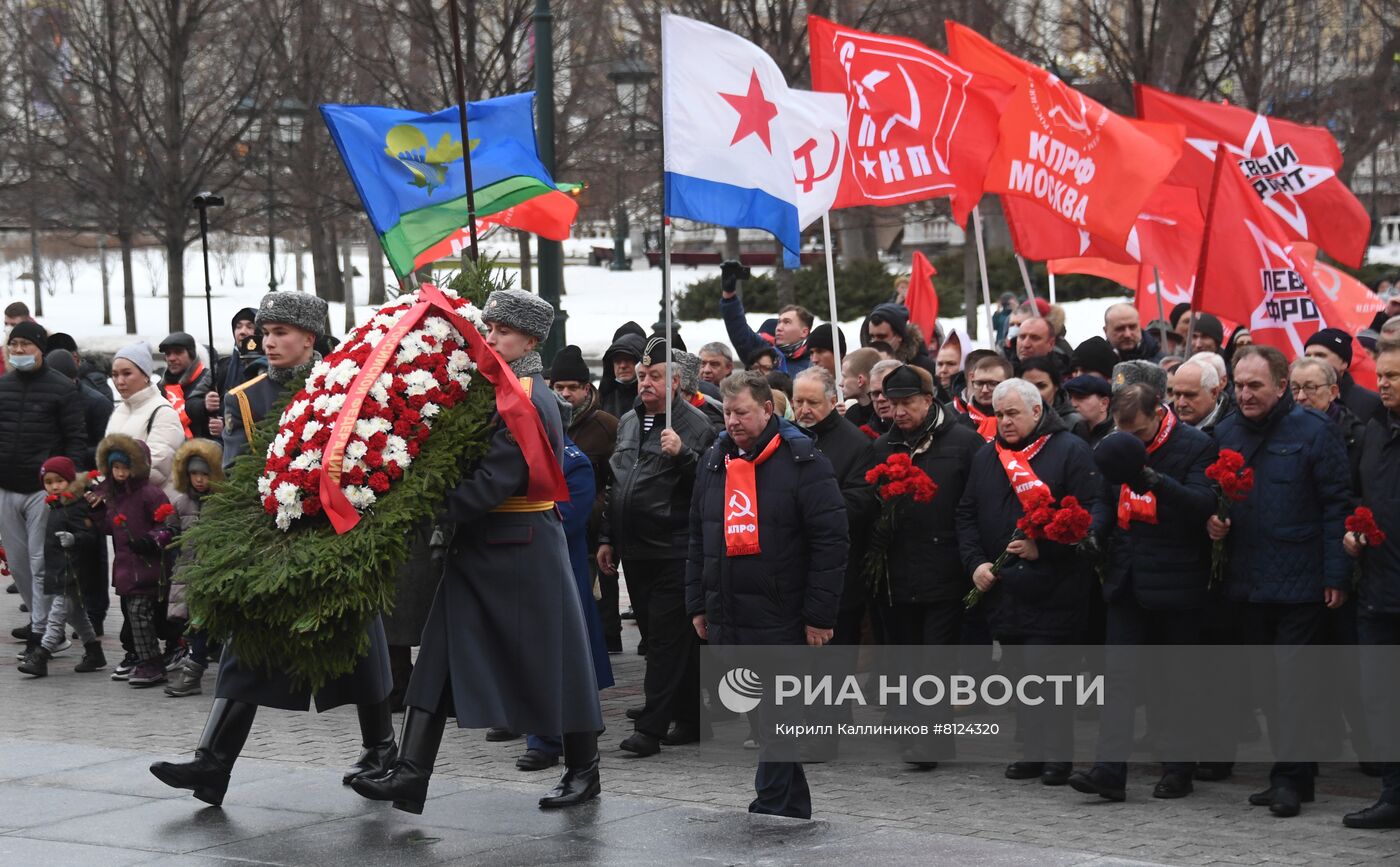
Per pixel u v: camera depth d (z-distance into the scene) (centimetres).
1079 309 3091
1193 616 746
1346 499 714
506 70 2077
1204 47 2155
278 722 912
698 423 851
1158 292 1255
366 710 722
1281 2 2247
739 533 673
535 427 659
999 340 2378
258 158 2464
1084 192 1095
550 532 680
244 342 1204
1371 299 1252
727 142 830
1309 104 2352
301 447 658
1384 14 2495
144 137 2466
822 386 835
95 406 1305
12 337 1154
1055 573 766
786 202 851
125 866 607
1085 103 1098
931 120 1103
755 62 838
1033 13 2416
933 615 817
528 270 2936
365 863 612
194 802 707
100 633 1164
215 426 1175
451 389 671
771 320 1392
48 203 2833
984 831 675
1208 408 773
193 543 669
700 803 715
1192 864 620
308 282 4944
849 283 3172
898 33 2327
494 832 656
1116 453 725
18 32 2670
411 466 655
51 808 696
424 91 2197
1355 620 748
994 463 793
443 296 684
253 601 643
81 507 1073
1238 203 1042
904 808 718
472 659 663
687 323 3127
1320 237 1214
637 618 870
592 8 2406
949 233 4166
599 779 728
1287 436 730
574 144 2380
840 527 669
